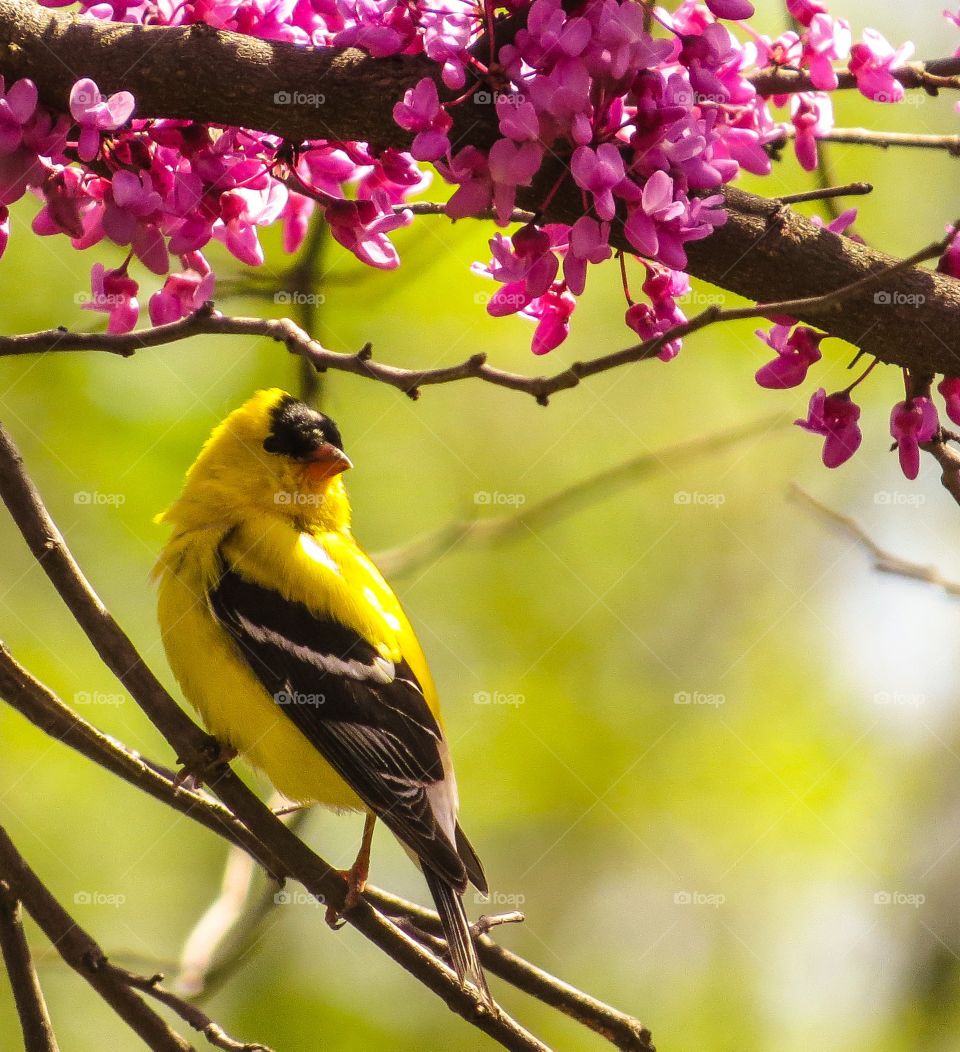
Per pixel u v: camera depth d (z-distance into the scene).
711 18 6.18
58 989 11.64
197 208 6.31
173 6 6.41
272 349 11.88
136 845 11.80
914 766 14.27
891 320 6.01
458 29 5.61
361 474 12.90
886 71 6.75
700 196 5.97
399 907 7.62
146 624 11.59
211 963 8.69
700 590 14.42
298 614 8.34
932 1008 13.34
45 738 11.72
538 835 13.23
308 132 5.99
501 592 13.41
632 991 13.05
